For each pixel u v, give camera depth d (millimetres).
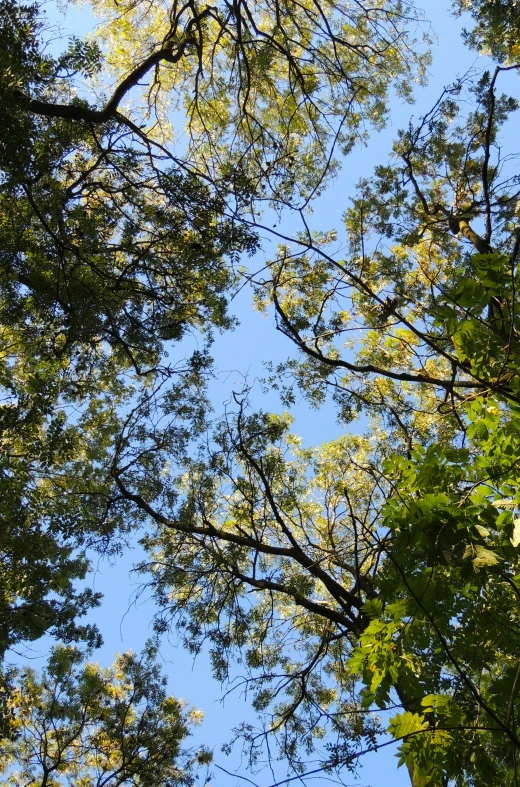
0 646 8109
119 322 9469
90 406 11633
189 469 10062
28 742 10766
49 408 7480
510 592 3877
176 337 9797
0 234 8141
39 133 7773
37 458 7758
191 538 9430
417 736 3574
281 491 10164
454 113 10680
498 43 10109
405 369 11180
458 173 11172
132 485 10242
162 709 11312
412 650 3951
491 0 9586
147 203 9852
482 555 3336
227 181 8844
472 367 4293
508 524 3537
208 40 11539
